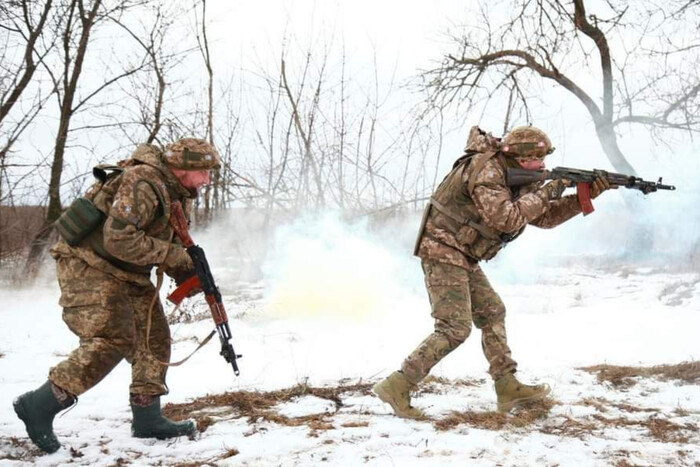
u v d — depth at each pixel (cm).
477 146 464
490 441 415
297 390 539
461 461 383
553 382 554
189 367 643
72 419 482
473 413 473
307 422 463
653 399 504
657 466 379
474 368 609
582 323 804
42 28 1360
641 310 879
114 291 402
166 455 410
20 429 456
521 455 394
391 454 398
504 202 441
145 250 392
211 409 501
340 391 541
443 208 466
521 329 780
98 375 401
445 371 598
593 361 629
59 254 406
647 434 432
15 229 1430
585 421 458
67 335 827
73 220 397
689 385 536
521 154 451
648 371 575
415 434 430
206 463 394
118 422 477
